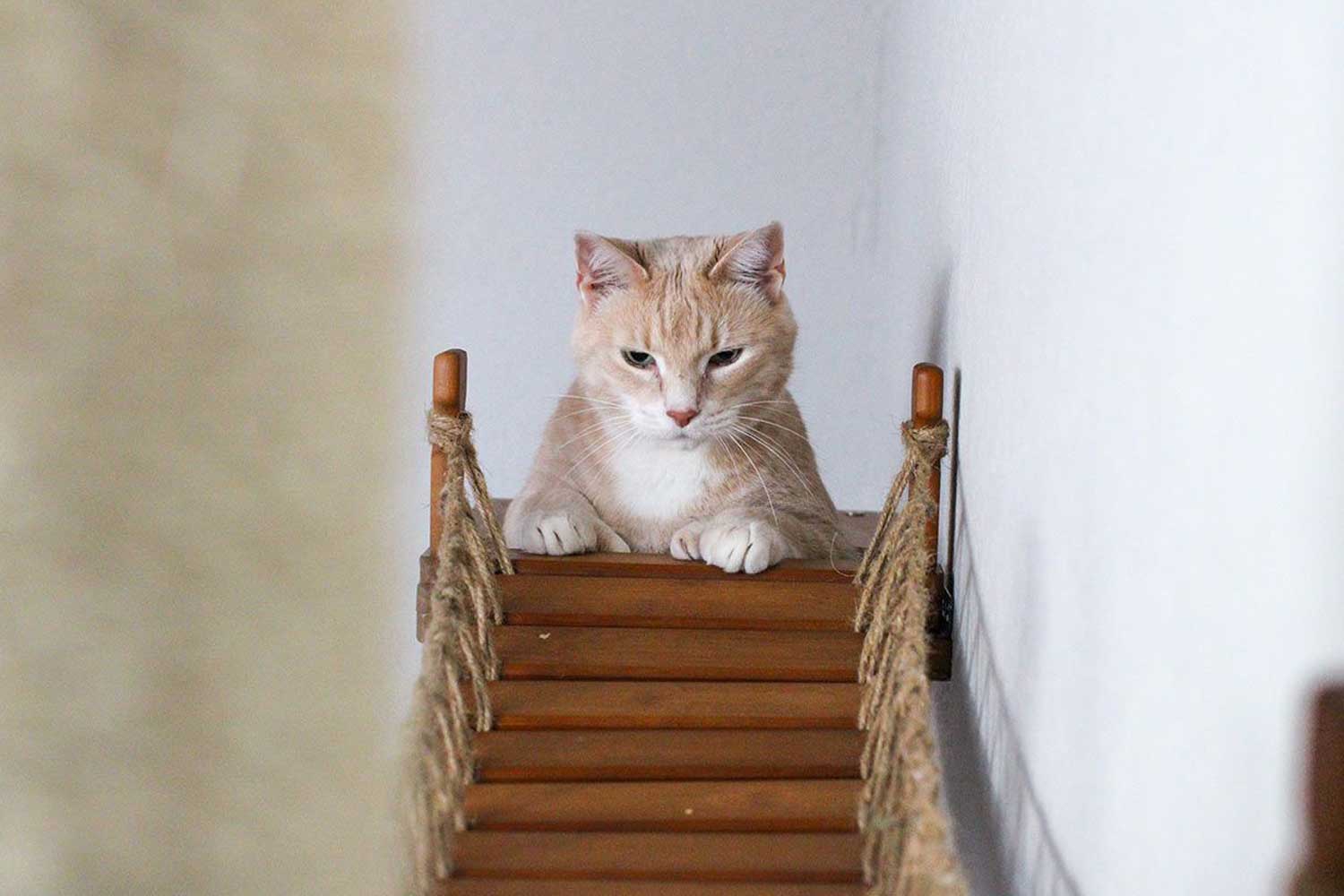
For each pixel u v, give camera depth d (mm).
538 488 1555
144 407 232
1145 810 703
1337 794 359
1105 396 798
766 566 1322
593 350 1511
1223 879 579
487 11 2422
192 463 237
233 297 236
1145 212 711
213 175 231
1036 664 983
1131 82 746
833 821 979
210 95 231
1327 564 487
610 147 2475
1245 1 561
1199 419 617
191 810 248
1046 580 953
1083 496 848
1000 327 1157
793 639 1223
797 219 2490
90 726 239
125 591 237
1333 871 358
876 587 1259
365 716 254
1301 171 500
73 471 230
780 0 2424
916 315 1784
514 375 2561
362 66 242
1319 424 488
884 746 937
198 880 249
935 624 1328
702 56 2443
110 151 225
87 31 222
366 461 245
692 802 998
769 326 1501
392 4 246
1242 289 563
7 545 229
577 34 2436
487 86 2449
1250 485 551
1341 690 376
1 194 221
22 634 232
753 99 2457
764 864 915
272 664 246
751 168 2477
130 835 240
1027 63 1061
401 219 246
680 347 1443
